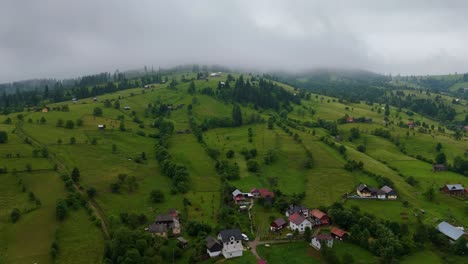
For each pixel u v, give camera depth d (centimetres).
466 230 14462
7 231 12769
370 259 12550
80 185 16200
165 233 13388
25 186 15438
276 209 16275
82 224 13488
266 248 13062
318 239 13075
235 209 15975
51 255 11681
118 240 11581
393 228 14112
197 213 15400
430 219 15125
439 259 12812
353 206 15800
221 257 12375
